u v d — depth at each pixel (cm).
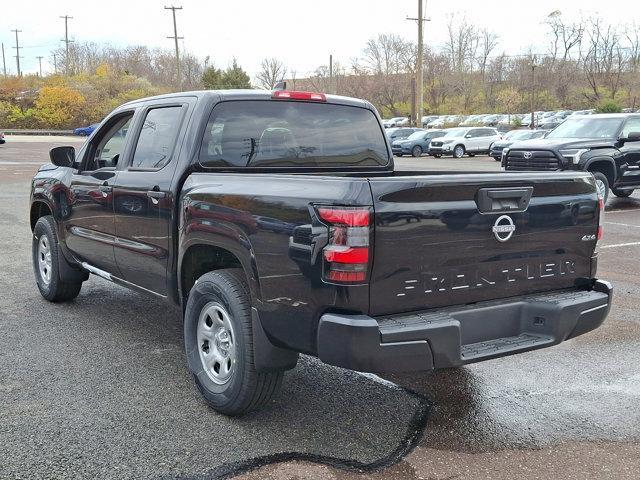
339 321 314
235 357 373
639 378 468
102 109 6925
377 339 312
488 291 361
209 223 389
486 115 6950
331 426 383
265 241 348
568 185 386
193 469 332
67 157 562
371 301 320
